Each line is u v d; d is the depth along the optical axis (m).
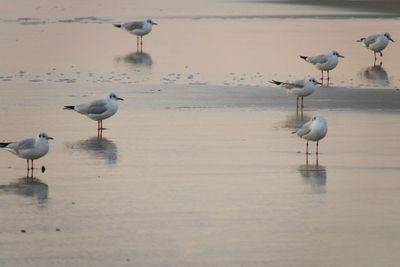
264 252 18.42
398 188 22.50
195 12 58.91
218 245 18.80
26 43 46.34
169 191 22.28
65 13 58.88
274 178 23.33
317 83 31.06
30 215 20.56
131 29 45.41
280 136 27.52
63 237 19.20
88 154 25.53
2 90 34.50
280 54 42.66
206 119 29.80
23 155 23.38
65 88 34.97
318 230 19.66
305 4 62.78
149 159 25.05
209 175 23.58
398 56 42.53
